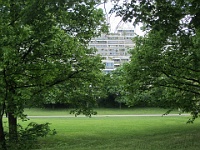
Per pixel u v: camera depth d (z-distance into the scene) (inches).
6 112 459.2
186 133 678.5
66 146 528.7
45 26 358.6
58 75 516.1
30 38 404.2
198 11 232.2
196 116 612.7
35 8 261.3
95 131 916.6
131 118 1407.5
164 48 574.9
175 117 1425.9
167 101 636.1
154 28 260.5
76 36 583.5
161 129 925.2
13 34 337.7
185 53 529.3
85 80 611.2
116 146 476.1
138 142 517.7
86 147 484.4
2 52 338.6
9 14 353.4
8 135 475.8
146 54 591.8
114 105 2021.4
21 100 440.5
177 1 247.8
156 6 251.1
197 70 551.2
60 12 287.0
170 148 438.6
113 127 1021.2
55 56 518.0
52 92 574.6
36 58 473.1
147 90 641.0
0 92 396.2
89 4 292.0
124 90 660.7
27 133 481.1
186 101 613.6
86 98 669.3
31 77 439.5
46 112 1784.0
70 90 625.3
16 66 393.7
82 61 577.9
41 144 625.9
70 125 1089.4
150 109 1918.1
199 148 431.8
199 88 612.1
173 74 588.7
